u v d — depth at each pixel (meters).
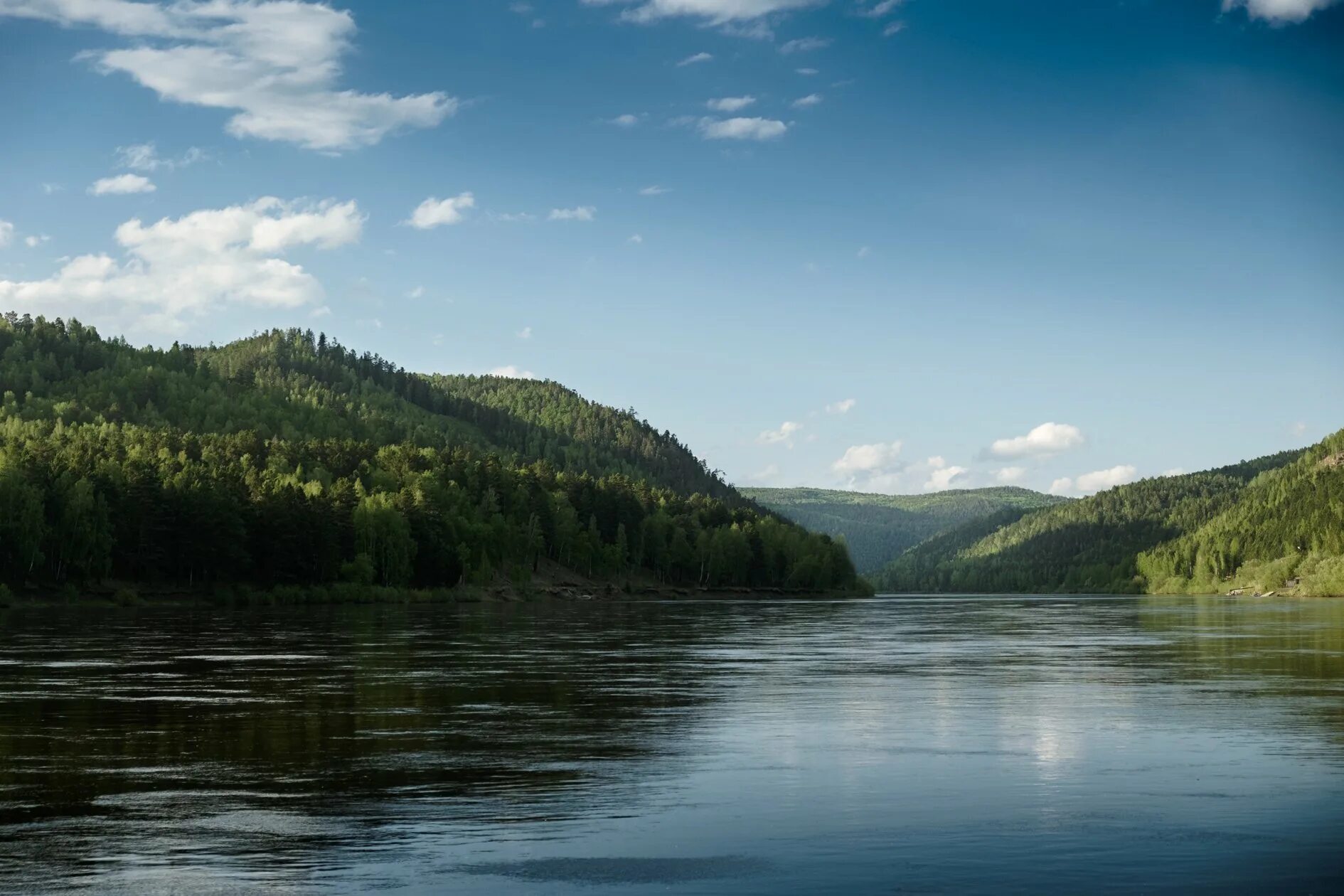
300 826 23.33
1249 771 29.44
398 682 50.47
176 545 153.38
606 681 51.44
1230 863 20.66
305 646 73.06
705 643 80.69
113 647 70.56
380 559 179.62
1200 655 70.00
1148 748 32.94
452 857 21.00
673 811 24.70
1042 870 20.22
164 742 33.44
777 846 21.83
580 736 34.88
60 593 140.12
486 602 190.38
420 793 26.52
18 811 24.52
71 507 142.50
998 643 83.50
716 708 41.72
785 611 167.00
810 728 36.72
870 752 32.25
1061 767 29.91
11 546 138.38
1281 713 40.84
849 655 69.50
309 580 166.88
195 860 20.70
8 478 140.38
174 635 83.56
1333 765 30.23
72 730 35.69
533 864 20.56
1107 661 64.88
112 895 18.59
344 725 37.06
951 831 23.00
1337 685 50.78
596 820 23.91
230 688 47.25
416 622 109.12
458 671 55.78
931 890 19.06
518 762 30.38
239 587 156.88
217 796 26.14
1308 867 20.42
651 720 38.41
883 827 23.34
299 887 19.14
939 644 81.50
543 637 85.38
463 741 33.88
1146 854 21.27
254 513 162.12
